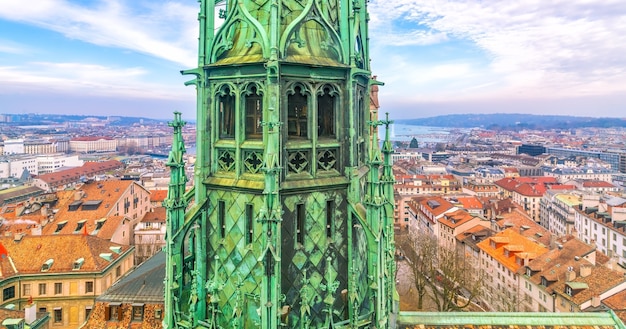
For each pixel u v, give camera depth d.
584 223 146.38
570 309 79.00
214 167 17.44
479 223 128.38
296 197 16.19
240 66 16.17
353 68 16.94
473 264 116.06
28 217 120.69
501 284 102.75
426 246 103.88
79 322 77.19
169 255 16.84
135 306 51.81
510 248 100.88
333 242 17.00
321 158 16.86
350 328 16.67
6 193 190.12
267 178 14.93
